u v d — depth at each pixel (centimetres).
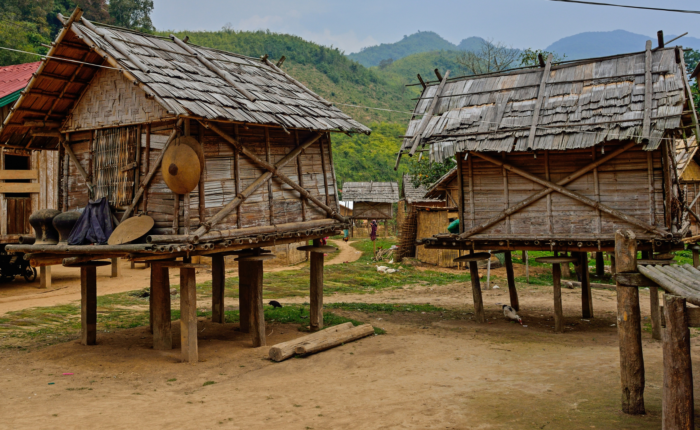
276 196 1154
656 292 1208
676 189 1286
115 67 934
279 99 1178
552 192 1235
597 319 1516
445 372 904
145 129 1004
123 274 2234
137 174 1007
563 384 795
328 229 1281
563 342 1180
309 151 1267
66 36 977
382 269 2575
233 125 1045
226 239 995
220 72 1151
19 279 2017
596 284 2177
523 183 1269
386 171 6391
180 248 910
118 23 5269
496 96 1348
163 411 714
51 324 1325
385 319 1495
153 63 1011
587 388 768
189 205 949
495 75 1424
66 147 1145
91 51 1019
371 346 1124
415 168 3183
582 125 1159
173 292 1831
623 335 665
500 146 1206
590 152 1205
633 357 657
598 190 1191
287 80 1384
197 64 1159
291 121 1087
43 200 1858
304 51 10275
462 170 1336
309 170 1263
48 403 750
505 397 738
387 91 10425
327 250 1283
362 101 9194
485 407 696
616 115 1148
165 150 957
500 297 1961
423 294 2061
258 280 1141
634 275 659
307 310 1566
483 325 1402
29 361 990
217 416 691
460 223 1334
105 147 1077
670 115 1084
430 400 736
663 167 1134
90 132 1113
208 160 997
